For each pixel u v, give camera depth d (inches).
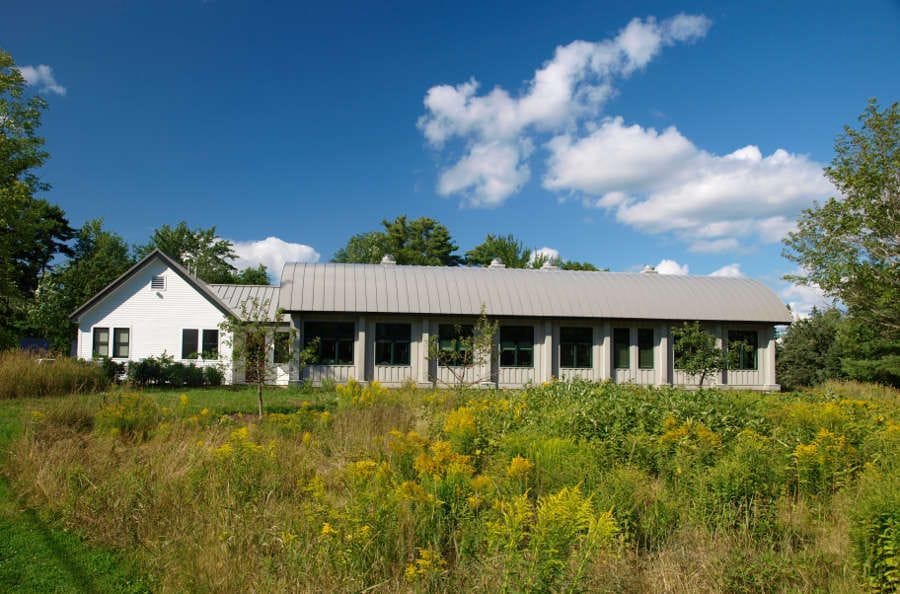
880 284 976.9
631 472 288.7
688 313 1183.6
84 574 239.3
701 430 346.6
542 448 313.7
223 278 2736.2
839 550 239.9
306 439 391.2
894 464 315.3
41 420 443.5
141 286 1173.7
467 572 214.7
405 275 1178.6
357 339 1090.7
